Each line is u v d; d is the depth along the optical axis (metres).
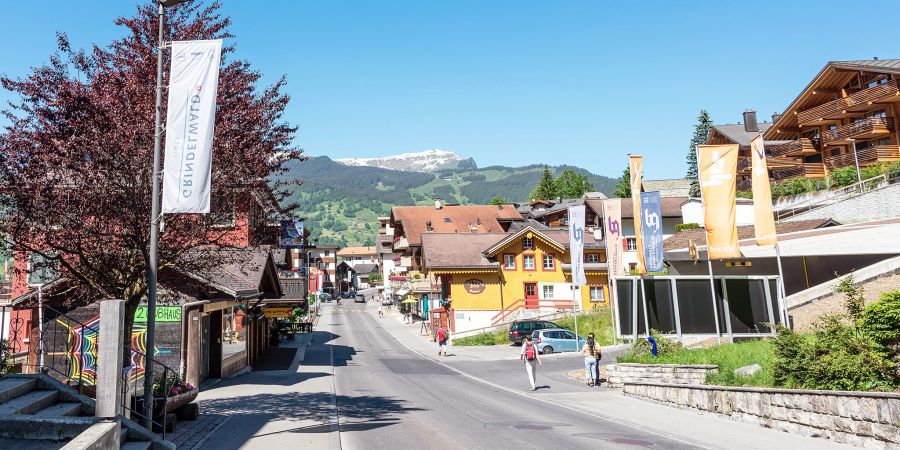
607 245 33.75
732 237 22.62
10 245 11.42
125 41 12.80
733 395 13.29
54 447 7.11
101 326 8.34
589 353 20.81
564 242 48.56
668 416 14.12
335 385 20.66
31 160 11.01
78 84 11.66
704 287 26.16
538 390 19.69
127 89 11.77
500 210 74.38
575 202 81.88
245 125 12.58
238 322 26.75
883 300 11.65
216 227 12.54
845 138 46.28
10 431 7.44
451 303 46.03
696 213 56.22
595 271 48.41
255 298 26.58
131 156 11.07
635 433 11.81
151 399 9.76
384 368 27.94
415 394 18.39
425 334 49.62
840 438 10.22
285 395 17.45
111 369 8.27
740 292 25.97
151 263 9.79
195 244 12.26
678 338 25.56
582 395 18.33
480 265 46.12
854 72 46.28
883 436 9.28
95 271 11.70
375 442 10.75
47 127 11.32
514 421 13.27
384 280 103.00
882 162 41.75
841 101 46.16
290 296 34.34
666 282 26.30
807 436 11.02
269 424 12.30
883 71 42.41
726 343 23.69
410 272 66.19
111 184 11.08
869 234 23.75
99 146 10.73
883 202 30.14
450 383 21.86
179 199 9.57
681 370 17.16
